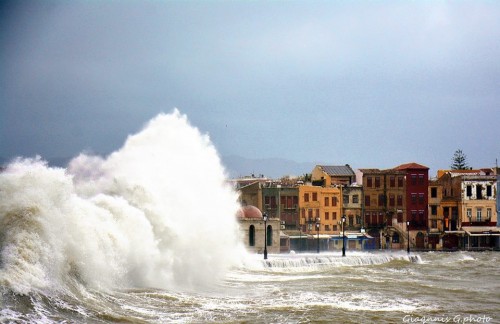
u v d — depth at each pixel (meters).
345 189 177.25
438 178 195.38
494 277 99.06
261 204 170.50
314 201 173.50
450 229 182.62
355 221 177.50
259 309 58.16
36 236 49.41
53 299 48.09
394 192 179.88
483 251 170.25
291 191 171.75
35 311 45.19
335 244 172.75
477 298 73.06
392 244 179.00
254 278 86.62
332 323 54.34
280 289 74.25
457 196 182.62
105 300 53.19
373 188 179.00
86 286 54.34
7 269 46.56
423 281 89.88
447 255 147.25
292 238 168.00
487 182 183.00
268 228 135.25
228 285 77.31
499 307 67.12
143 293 59.34
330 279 86.88
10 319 42.97
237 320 53.19
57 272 50.66
